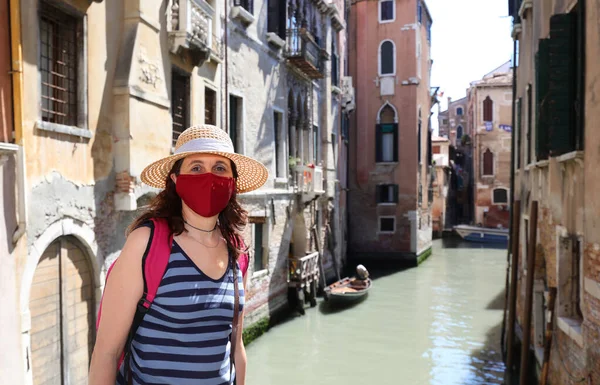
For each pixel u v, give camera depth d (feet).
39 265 20.04
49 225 20.01
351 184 88.94
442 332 44.37
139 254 5.95
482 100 140.46
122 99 24.66
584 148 20.52
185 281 5.98
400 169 87.30
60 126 20.48
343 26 73.82
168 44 28.86
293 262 50.93
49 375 20.42
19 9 18.12
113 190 24.67
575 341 21.39
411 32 86.99
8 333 17.31
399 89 87.61
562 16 21.95
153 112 27.04
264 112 45.73
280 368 35.09
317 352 38.65
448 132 187.62
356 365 35.76
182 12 29.12
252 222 39.91
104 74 23.94
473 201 156.87
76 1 21.76
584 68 20.70
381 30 88.33
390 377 33.42
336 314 50.57
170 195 6.56
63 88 21.57
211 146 6.53
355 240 88.89
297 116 55.57
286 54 50.62
